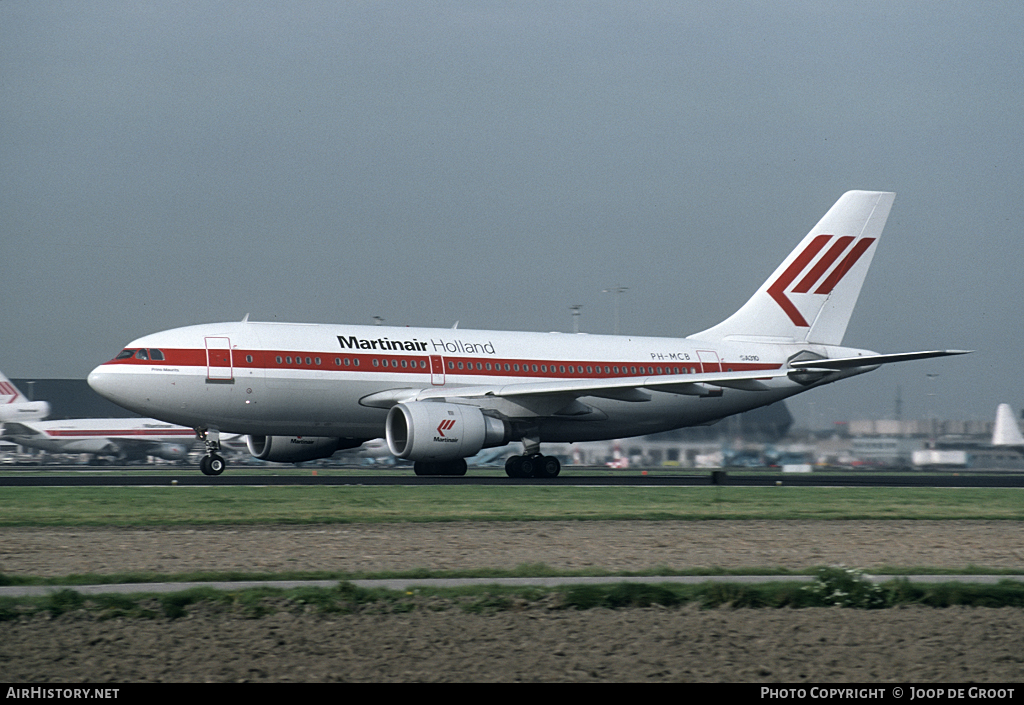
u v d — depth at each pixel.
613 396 166.00
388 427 156.25
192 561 71.50
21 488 135.62
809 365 163.25
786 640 50.66
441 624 53.03
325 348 159.62
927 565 73.94
